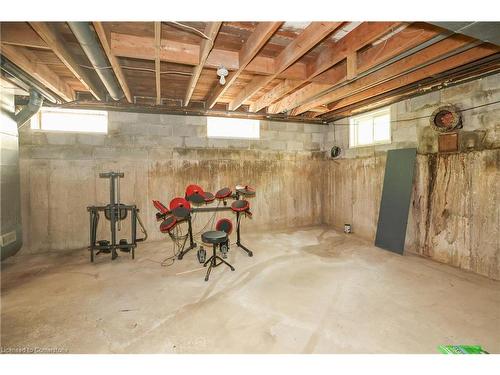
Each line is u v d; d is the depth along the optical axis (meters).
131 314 2.22
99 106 3.81
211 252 3.86
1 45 2.20
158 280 2.89
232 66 2.64
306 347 1.80
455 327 2.00
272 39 2.44
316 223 5.64
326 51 2.65
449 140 3.21
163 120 4.39
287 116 4.82
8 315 2.20
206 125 4.66
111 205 3.54
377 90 3.54
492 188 2.79
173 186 4.48
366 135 4.63
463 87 3.04
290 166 5.34
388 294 2.53
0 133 2.95
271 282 2.83
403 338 1.89
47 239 3.87
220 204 4.79
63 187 3.91
